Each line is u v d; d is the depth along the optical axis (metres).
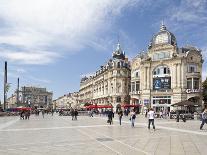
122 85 116.06
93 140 20.98
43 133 26.22
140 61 98.38
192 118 59.44
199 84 86.31
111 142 19.91
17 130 29.55
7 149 16.67
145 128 32.84
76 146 17.91
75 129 31.08
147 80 93.69
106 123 42.94
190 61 87.75
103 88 131.25
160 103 90.62
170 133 26.72
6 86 89.94
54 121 49.22
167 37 91.56
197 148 17.31
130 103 104.50
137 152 15.75
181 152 15.86
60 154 15.04
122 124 40.50
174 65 88.38
